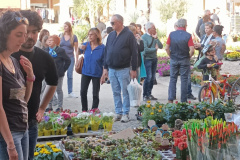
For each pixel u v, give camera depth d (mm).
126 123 8531
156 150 5863
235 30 30641
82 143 6199
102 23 19312
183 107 7898
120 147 5629
